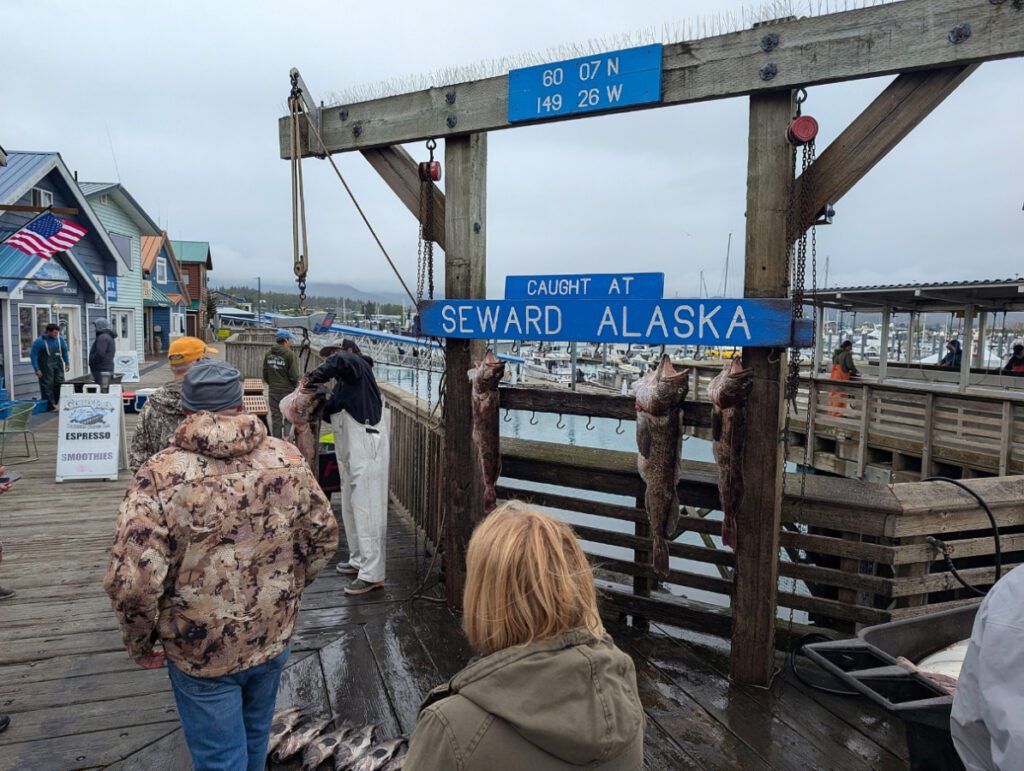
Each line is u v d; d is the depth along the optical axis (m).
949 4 2.70
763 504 3.29
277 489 2.02
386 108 4.23
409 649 3.78
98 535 5.73
